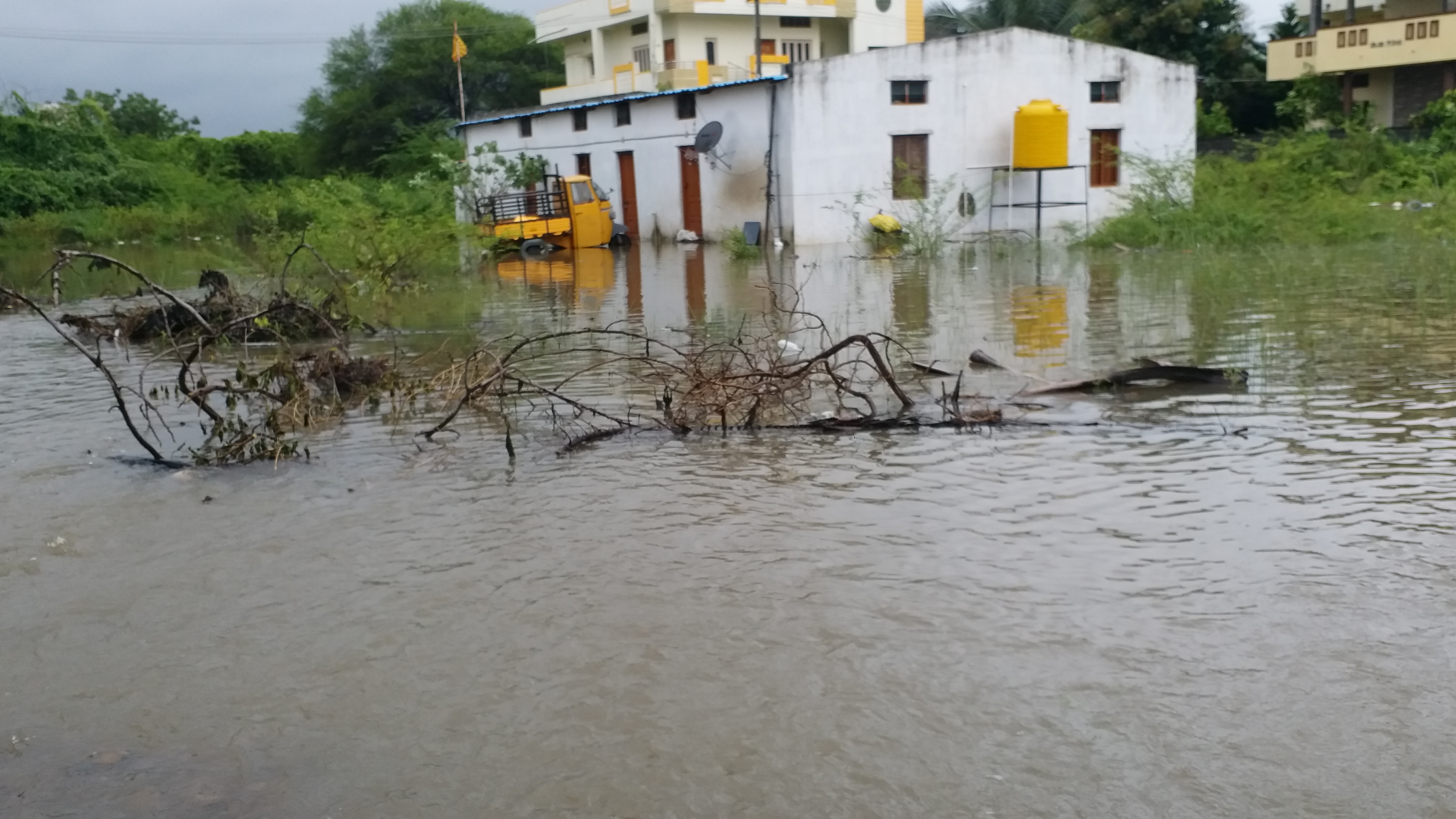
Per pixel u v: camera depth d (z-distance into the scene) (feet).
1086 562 16.76
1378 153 87.15
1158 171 76.89
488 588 16.74
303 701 13.55
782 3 137.69
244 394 28.76
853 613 15.29
